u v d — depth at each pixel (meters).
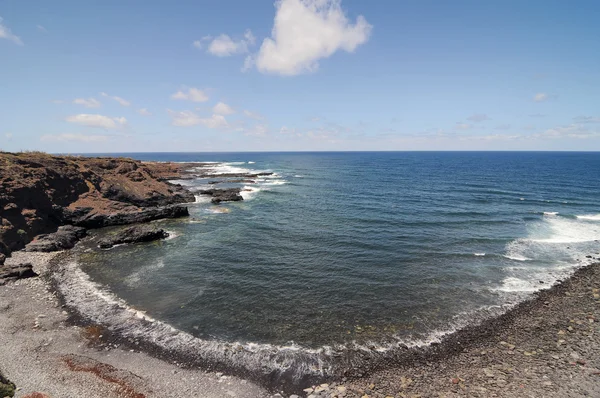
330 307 20.48
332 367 14.95
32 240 30.52
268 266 27.11
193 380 13.89
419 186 75.44
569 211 47.44
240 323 18.55
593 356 15.18
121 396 12.65
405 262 27.91
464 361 15.34
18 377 13.20
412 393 13.13
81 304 20.11
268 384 13.83
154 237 34.16
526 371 14.34
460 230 37.34
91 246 32.06
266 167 146.12
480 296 21.94
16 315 18.25
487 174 106.62
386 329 18.12
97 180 44.88
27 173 34.62
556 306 20.50
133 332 17.36
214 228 38.88
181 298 21.41
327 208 50.12
